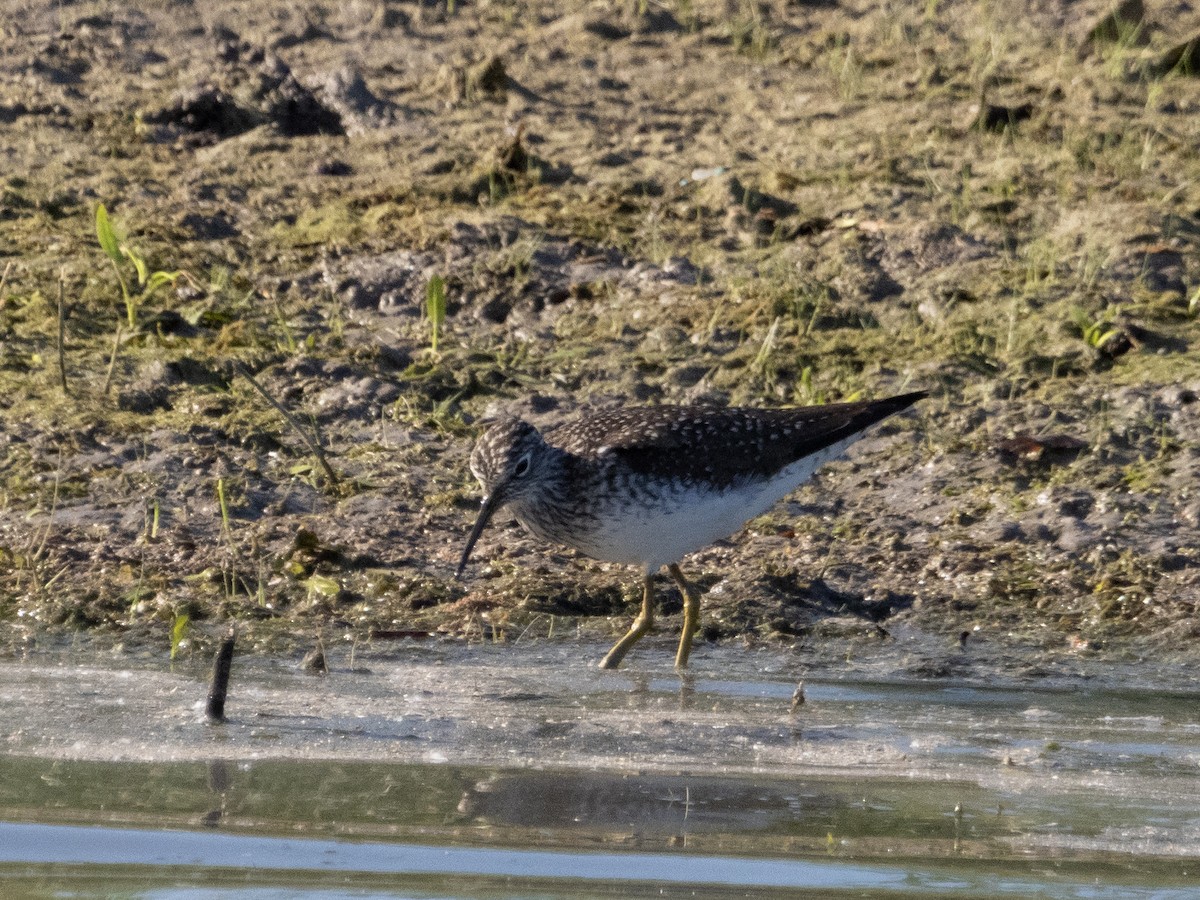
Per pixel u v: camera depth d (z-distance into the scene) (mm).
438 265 15586
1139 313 14789
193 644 9984
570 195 16984
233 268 15594
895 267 15609
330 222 16391
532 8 22281
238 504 11953
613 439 10289
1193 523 12031
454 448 13109
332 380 13805
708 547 11922
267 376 13805
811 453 10781
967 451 13062
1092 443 13062
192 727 8359
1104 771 8102
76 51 19938
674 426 10375
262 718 8562
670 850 6766
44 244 15695
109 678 9234
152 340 14297
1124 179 17234
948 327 14695
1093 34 20766
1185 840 7062
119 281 15109
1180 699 9570
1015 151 18031
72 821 6883
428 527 11984
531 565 11578
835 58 20641
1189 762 8289
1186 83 20000
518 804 7320
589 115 19062
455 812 7172
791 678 9898
